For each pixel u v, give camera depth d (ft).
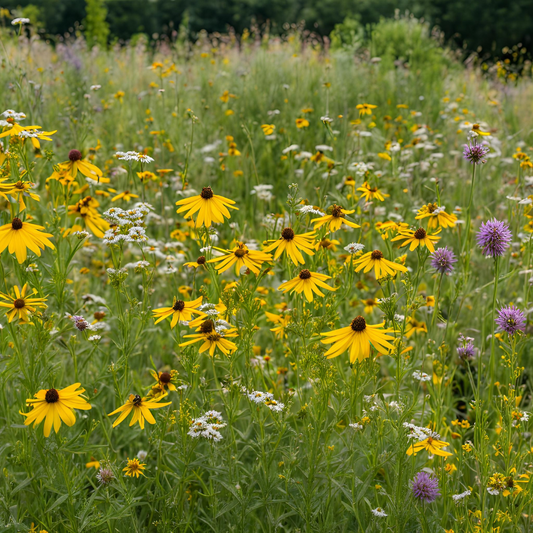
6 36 29.58
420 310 12.36
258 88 24.66
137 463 7.51
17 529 6.83
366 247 13.60
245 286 8.08
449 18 92.68
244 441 8.71
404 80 29.09
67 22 99.55
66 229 9.24
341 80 26.91
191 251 14.35
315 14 97.86
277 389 9.41
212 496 7.66
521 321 8.09
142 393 9.48
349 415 7.87
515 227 13.29
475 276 13.66
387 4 95.91
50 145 15.48
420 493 7.06
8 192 8.07
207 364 11.14
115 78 28.84
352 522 8.00
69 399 6.52
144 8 97.45
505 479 7.26
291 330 7.84
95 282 13.43
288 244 8.04
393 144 17.15
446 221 8.91
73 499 6.94
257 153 20.43
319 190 13.17
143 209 9.01
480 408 8.21
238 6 100.32
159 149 18.30
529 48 93.40
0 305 7.29
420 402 9.04
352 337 6.86
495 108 27.09
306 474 7.41
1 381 8.14
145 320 8.46
